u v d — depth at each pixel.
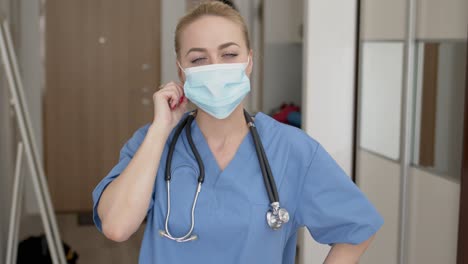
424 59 2.61
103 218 1.25
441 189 2.48
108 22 5.17
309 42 3.10
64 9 5.09
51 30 5.10
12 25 4.36
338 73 3.13
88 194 5.31
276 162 1.37
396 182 2.80
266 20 4.90
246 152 1.37
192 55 1.27
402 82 2.72
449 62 2.43
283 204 1.35
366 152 3.09
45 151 5.23
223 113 1.29
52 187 5.27
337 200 1.36
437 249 2.50
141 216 1.25
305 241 3.13
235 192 1.32
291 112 4.50
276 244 1.33
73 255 3.77
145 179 1.24
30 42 5.08
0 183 3.39
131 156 1.37
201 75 1.26
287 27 4.91
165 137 1.28
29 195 5.15
